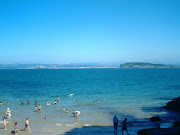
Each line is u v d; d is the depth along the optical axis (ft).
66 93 178.19
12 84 272.10
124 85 253.65
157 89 203.00
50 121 81.35
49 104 121.80
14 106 115.75
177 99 109.50
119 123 78.38
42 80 359.46
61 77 466.70
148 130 55.93
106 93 176.24
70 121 81.61
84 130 67.62
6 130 68.23
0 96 157.48
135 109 105.60
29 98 148.15
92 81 333.42
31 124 76.38
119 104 120.98
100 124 76.84
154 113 95.96
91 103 125.80
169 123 75.72
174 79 362.12
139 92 180.34
